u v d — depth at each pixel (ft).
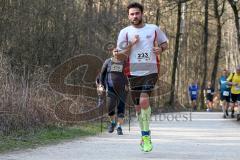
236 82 113.09
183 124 93.91
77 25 102.22
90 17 112.37
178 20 207.62
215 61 213.87
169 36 240.12
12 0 88.53
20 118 60.08
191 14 264.72
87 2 116.26
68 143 54.39
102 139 60.59
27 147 48.93
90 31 110.93
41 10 92.89
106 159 41.68
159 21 211.20
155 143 57.26
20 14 89.45
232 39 307.78
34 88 69.21
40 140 55.31
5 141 51.47
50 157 42.34
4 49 82.74
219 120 108.78
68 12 100.42
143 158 42.65
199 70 285.23
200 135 69.21
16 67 78.38
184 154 46.01
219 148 51.65
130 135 67.56
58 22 96.58
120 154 45.32
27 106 61.82
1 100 58.90
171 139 62.75
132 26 45.65
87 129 72.43
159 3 184.34
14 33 88.12
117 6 136.46
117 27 127.75
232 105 116.06
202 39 266.57
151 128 82.74
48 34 93.25
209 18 253.24
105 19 124.77
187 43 280.10
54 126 68.08
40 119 65.05
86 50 101.96
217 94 215.51
